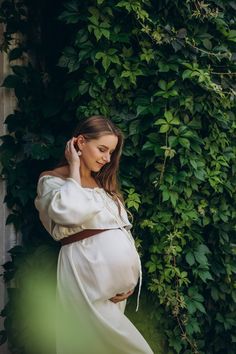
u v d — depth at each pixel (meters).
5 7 4.23
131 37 3.96
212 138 4.18
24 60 4.30
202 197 4.21
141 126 3.93
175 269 3.94
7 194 4.19
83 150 3.16
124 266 3.09
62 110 4.08
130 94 3.96
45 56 4.29
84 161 3.19
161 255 3.99
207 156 4.19
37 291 4.09
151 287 3.94
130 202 3.84
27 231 4.22
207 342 4.41
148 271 3.95
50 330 4.07
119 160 3.68
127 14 3.88
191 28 4.09
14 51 4.22
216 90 3.99
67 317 3.08
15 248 4.17
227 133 4.34
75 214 2.97
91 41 3.83
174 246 3.94
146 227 4.04
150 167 3.99
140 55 3.90
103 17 3.83
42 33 4.30
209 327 4.39
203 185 4.21
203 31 4.13
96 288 3.03
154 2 4.01
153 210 4.01
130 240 3.25
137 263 3.21
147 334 4.11
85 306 3.02
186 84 4.06
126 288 3.15
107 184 3.32
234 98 4.29
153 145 3.87
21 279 4.14
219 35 4.24
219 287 4.33
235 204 4.38
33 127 4.15
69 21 3.78
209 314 4.37
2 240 4.23
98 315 3.01
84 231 3.09
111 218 3.15
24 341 4.16
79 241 3.09
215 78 4.21
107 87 3.92
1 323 4.27
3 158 4.13
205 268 4.13
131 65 3.91
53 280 4.06
